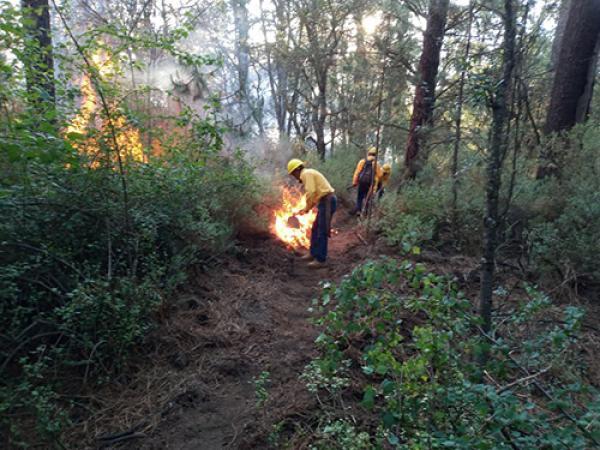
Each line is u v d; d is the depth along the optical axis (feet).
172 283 12.17
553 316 10.87
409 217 19.30
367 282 6.81
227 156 19.34
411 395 6.04
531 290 8.48
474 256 18.02
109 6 26.32
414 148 26.78
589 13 21.13
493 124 8.34
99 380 8.95
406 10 30.25
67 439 7.78
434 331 6.84
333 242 23.32
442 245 19.13
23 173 9.35
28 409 8.00
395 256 17.90
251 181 18.43
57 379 8.89
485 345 6.34
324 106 40.06
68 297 9.66
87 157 10.50
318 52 37.88
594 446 4.91
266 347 11.51
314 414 8.63
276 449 7.93
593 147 19.39
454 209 19.24
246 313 13.17
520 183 17.95
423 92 25.93
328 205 18.10
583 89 22.03
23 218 9.52
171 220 13.15
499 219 9.12
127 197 11.12
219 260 16.06
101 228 10.97
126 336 9.38
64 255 9.77
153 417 8.63
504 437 5.44
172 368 10.09
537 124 23.00
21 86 10.28
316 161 36.14
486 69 9.66
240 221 19.15
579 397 8.07
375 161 23.84
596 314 13.41
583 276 15.10
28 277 9.37
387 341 6.78
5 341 8.84
